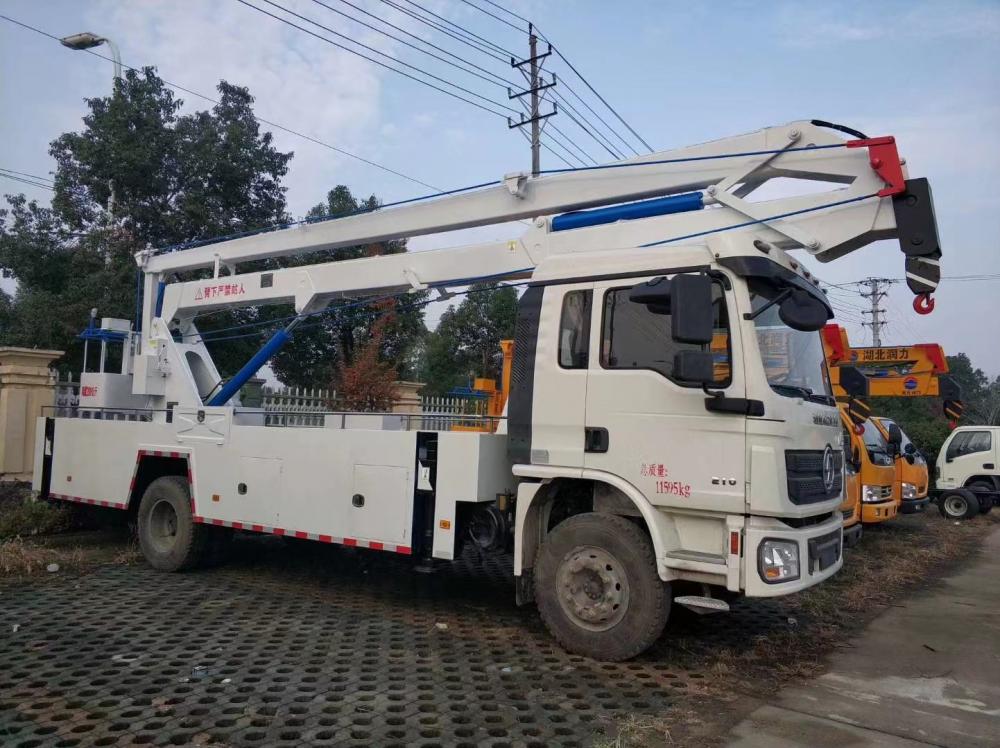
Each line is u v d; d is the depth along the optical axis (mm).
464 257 7121
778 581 4781
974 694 4930
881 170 5289
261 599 6906
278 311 16734
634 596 5121
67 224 16234
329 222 8109
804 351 5773
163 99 16281
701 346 5129
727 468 4895
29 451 11656
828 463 5535
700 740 4043
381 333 16328
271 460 7105
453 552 5898
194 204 15836
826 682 5098
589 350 5508
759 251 5121
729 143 5957
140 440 8367
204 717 4191
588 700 4586
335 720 4188
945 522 14961
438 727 4129
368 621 6238
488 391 9750
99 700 4406
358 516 6422
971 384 58688
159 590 7145
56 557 8219
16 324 16969
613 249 5883
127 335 9562
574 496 5852
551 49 23312
